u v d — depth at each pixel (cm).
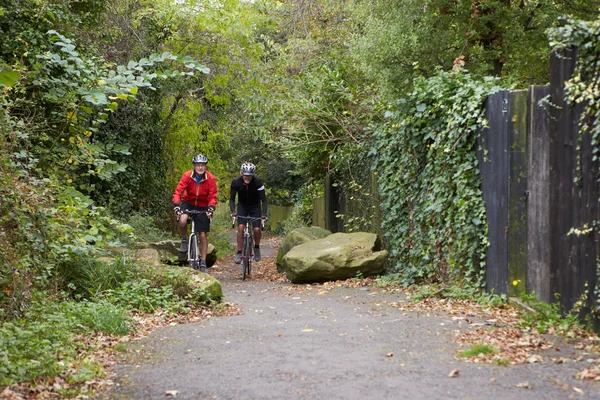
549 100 701
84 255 881
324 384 468
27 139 803
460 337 618
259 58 2167
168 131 2275
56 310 723
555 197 688
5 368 477
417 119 1015
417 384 461
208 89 2178
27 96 923
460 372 489
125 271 897
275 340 637
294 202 3653
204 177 1184
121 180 1719
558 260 682
